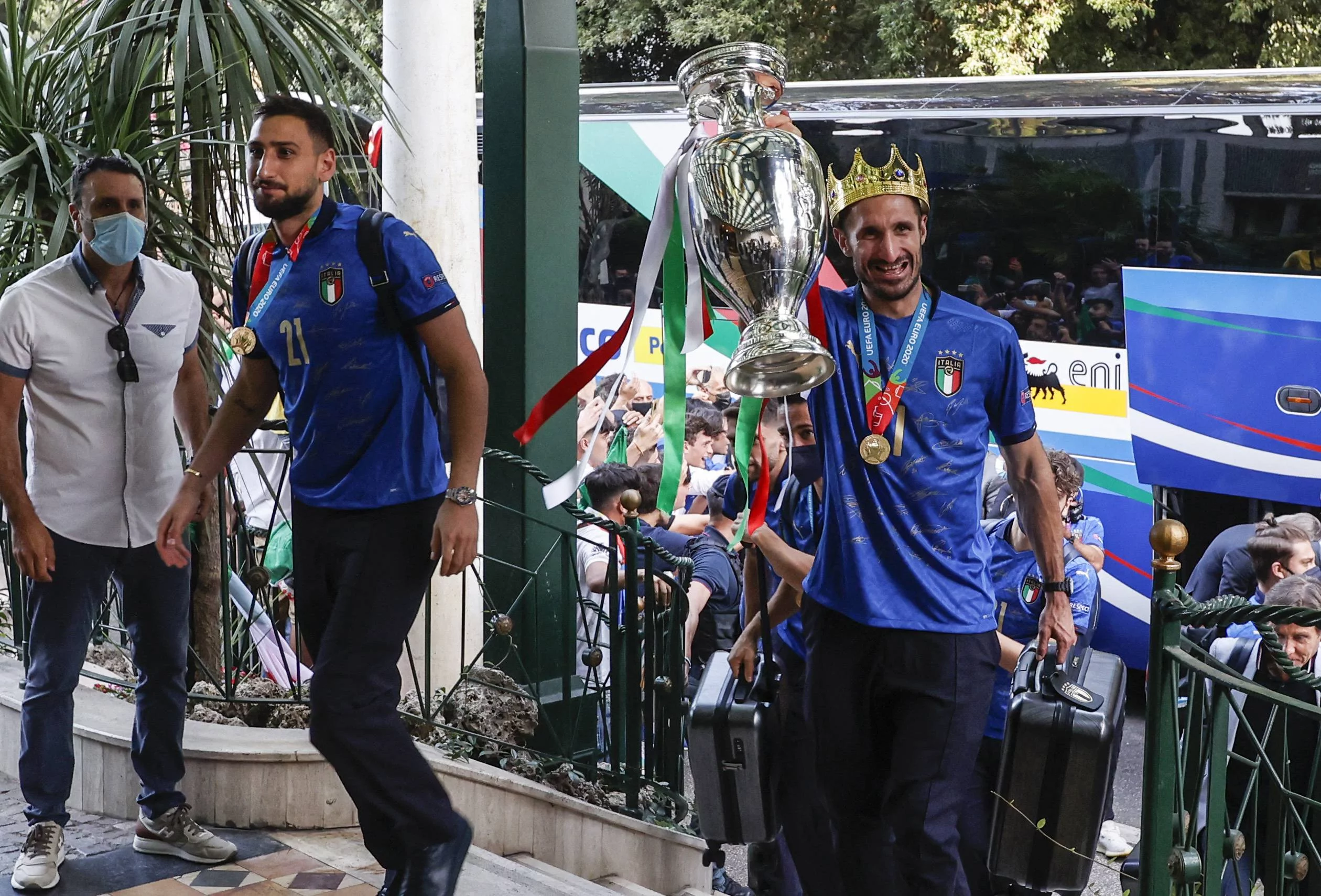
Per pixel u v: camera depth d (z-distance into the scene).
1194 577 7.39
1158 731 2.99
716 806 4.32
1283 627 4.13
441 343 3.16
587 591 5.96
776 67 2.51
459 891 3.76
